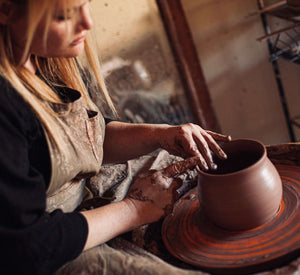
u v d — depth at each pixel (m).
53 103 0.99
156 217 1.01
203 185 0.96
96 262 0.92
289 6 2.00
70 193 1.11
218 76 2.66
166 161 1.38
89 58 1.16
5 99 0.84
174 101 2.70
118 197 1.19
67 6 0.79
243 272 0.87
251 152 1.01
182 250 0.97
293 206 0.97
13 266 0.82
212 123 2.76
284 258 0.85
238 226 0.94
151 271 0.87
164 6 2.43
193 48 2.56
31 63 1.07
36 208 0.85
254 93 2.73
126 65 2.57
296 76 2.64
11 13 0.82
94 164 1.11
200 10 2.48
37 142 0.94
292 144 1.18
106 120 1.35
